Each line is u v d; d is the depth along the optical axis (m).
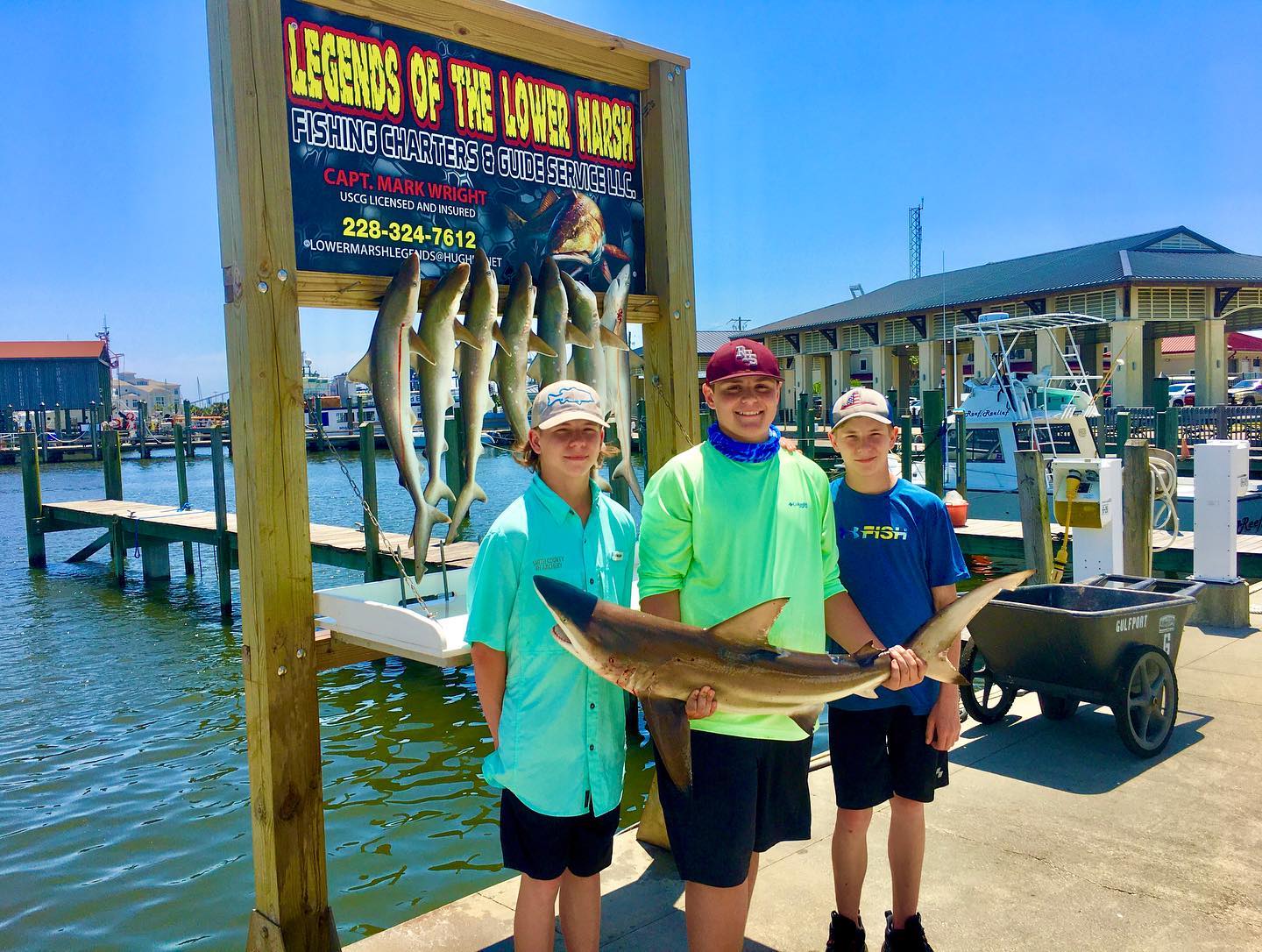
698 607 2.65
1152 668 4.85
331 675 10.09
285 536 2.87
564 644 2.30
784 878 3.59
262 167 2.82
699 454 2.70
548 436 2.49
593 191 4.00
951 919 3.27
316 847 2.96
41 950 4.94
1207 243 33.28
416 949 3.11
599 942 2.90
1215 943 3.08
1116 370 28.91
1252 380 41.59
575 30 3.78
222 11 2.77
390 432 3.25
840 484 3.29
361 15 3.21
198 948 4.93
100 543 19.12
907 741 2.99
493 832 6.28
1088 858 3.70
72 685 10.36
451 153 3.49
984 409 17.38
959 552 3.16
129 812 6.79
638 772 7.50
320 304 3.13
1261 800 4.25
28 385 74.00
